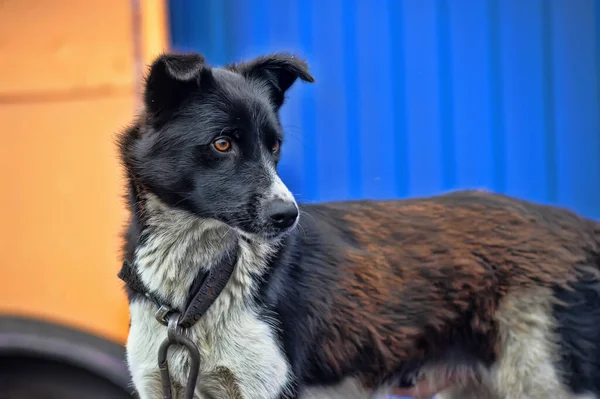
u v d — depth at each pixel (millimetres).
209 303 2930
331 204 3455
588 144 4312
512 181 4355
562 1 4273
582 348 3168
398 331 3201
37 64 3688
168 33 4184
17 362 3859
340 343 3133
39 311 3713
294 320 3033
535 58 4305
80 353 3686
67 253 3691
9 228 3715
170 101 3006
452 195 3525
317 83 4355
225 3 4367
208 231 3016
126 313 3672
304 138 4355
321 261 3174
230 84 3090
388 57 4328
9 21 3695
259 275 3002
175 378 3010
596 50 4273
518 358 3215
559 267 3234
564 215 3436
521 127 4336
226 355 2949
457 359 3332
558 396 3186
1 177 3709
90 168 3670
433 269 3232
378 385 3281
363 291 3182
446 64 4324
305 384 3068
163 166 2988
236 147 3008
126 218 3344
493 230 3307
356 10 4324
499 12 4289
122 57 3654
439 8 4293
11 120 3705
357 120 4344
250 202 2938
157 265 3008
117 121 3648
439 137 4336
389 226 3332
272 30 4367
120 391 3793
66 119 3678
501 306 3227
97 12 3666
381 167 4348
